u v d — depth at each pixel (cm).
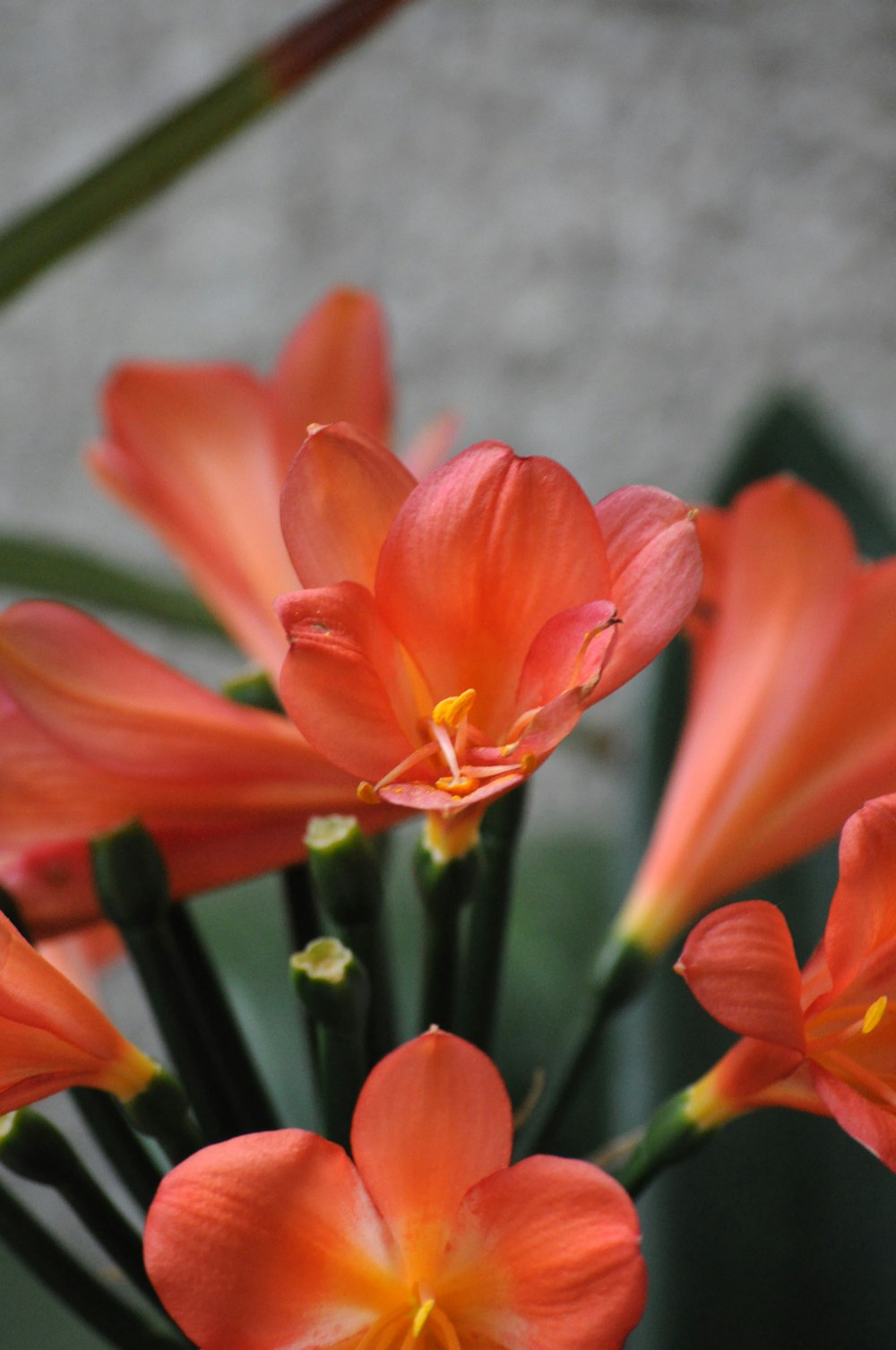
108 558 63
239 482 56
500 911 50
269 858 51
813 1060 44
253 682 54
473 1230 44
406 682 45
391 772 44
